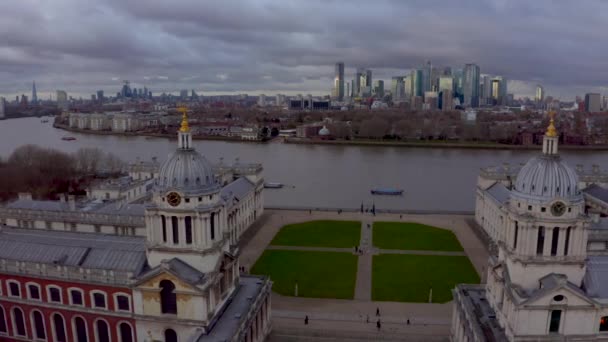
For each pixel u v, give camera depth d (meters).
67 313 82.75
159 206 77.62
